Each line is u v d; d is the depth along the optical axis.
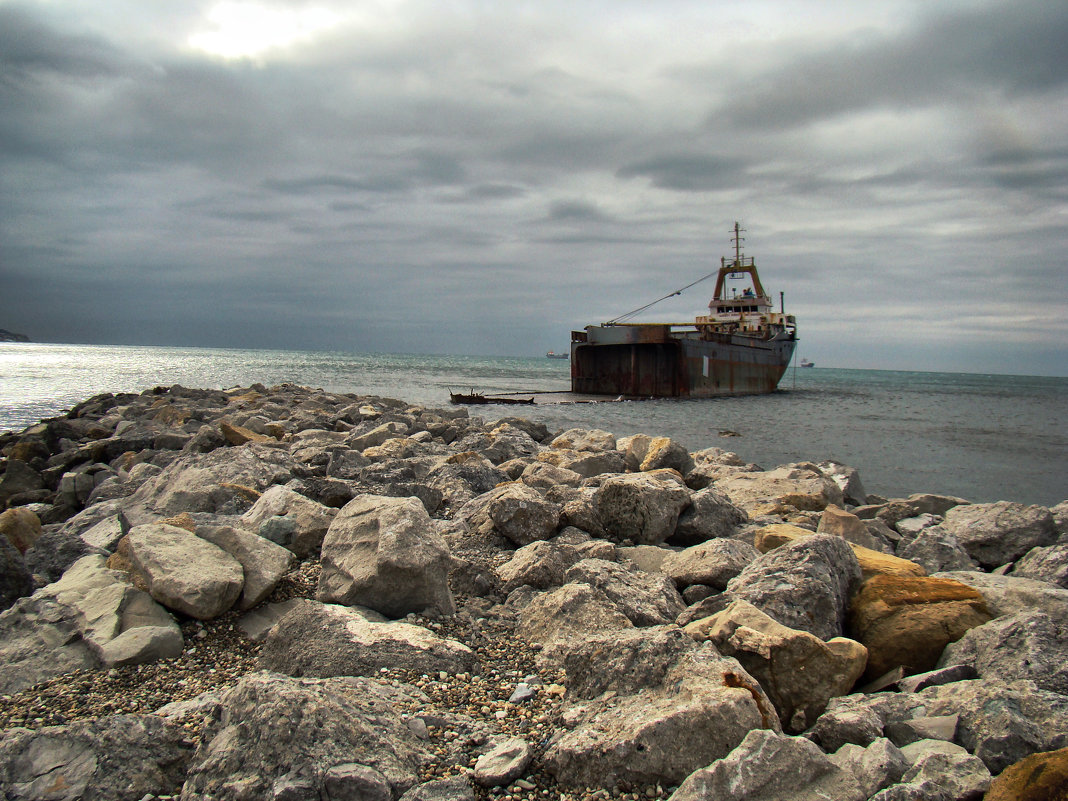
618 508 9.58
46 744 4.04
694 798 3.71
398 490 11.20
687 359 56.66
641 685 4.76
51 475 17.09
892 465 28.00
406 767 4.05
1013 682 4.95
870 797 3.83
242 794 3.67
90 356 153.62
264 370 100.50
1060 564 8.42
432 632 6.14
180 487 11.21
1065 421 48.59
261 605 6.87
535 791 4.11
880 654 6.04
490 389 69.81
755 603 6.21
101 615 6.18
